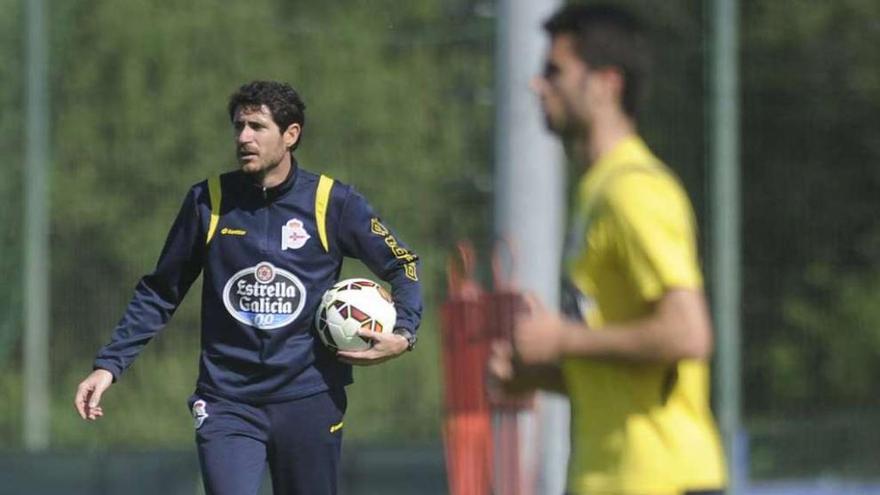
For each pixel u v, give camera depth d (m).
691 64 40.88
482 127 40.94
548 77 12.96
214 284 21.06
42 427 40.81
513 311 25.47
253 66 41.53
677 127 40.91
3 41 41.41
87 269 41.00
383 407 40.66
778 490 38.88
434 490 36.97
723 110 40.69
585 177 12.88
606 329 12.16
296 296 20.94
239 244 20.92
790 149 41.44
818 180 41.53
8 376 41.00
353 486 37.38
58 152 41.25
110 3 41.38
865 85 41.66
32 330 40.97
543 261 25.31
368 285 21.33
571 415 13.20
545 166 25.20
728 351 40.44
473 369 29.61
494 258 25.69
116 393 41.31
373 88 41.38
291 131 20.91
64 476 38.19
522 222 25.25
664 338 12.00
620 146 12.81
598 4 13.43
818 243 41.56
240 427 21.02
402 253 21.38
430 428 40.50
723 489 12.86
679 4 41.00
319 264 21.06
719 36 40.69
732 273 40.56
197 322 41.38
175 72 41.41
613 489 12.66
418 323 21.36
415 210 41.06
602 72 12.79
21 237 41.09
